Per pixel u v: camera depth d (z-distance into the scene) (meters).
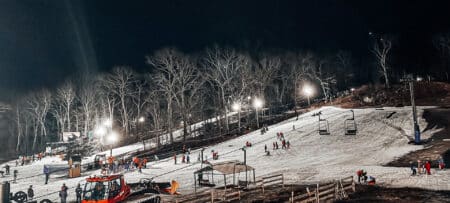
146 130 106.88
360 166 40.91
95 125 105.00
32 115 113.00
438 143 47.22
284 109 109.00
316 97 121.00
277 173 41.88
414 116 50.38
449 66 109.25
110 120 96.44
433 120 59.97
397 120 64.06
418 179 32.50
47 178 46.84
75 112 108.19
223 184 38.53
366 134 59.47
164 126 104.69
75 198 36.12
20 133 111.31
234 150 61.62
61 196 33.34
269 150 57.56
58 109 123.12
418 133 49.41
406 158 42.50
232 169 33.84
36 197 34.78
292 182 36.56
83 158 74.62
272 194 31.28
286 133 67.56
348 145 55.19
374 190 30.05
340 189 29.20
